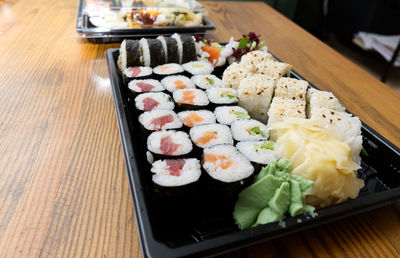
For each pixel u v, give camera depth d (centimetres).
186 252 10
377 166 17
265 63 22
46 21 32
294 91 19
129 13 31
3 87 21
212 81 22
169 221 13
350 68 28
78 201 14
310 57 30
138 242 12
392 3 49
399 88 49
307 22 52
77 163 16
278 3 49
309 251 12
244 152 16
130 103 21
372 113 22
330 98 18
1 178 14
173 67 23
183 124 18
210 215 14
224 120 19
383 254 12
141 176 14
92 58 26
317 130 15
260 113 20
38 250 11
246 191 14
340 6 56
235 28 35
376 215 14
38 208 13
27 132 17
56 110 20
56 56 26
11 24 31
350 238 13
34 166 15
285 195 13
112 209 13
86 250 12
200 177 14
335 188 14
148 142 16
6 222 12
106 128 18
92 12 30
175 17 31
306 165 14
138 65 23
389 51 50
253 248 12
